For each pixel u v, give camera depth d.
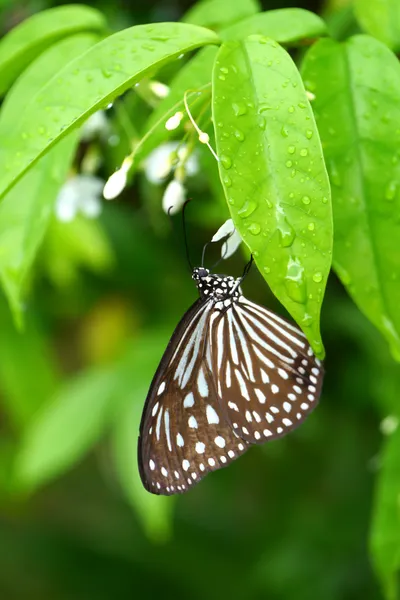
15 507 0.97
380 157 0.44
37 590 0.82
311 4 0.58
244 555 0.78
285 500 0.74
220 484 0.80
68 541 0.84
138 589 0.78
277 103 0.42
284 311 0.62
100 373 0.60
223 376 0.46
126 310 0.71
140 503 0.56
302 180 0.41
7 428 0.90
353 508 0.68
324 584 0.66
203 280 0.46
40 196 0.47
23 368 0.67
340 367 0.62
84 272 0.68
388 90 0.44
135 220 0.65
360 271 0.44
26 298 0.64
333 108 0.44
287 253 0.41
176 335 0.45
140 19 0.59
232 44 0.42
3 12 0.57
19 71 0.49
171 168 0.48
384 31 0.47
